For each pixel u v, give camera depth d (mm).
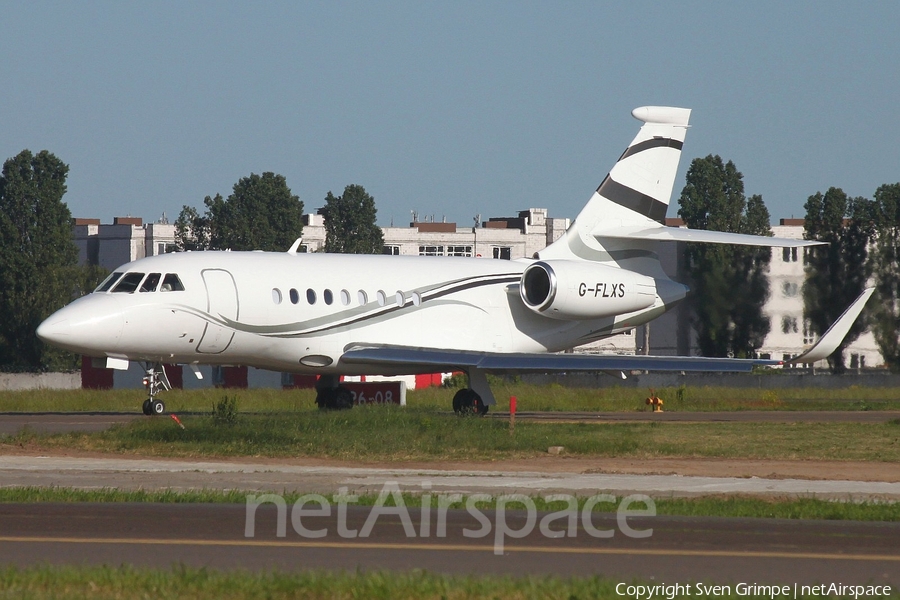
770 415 148875
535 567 45281
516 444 96750
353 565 45281
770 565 46031
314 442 95688
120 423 108000
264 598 38625
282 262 127188
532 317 142625
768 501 65250
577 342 145875
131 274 119438
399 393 151000
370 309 130500
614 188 143625
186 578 40562
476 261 142750
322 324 126938
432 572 43906
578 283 137125
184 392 161000
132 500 63188
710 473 81625
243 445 93688
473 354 127562
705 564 46125
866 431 115688
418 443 96562
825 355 125750
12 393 155750
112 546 48688
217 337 121188
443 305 136500
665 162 145625
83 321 114750
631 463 88312
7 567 43125
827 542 51531
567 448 95750
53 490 66688
